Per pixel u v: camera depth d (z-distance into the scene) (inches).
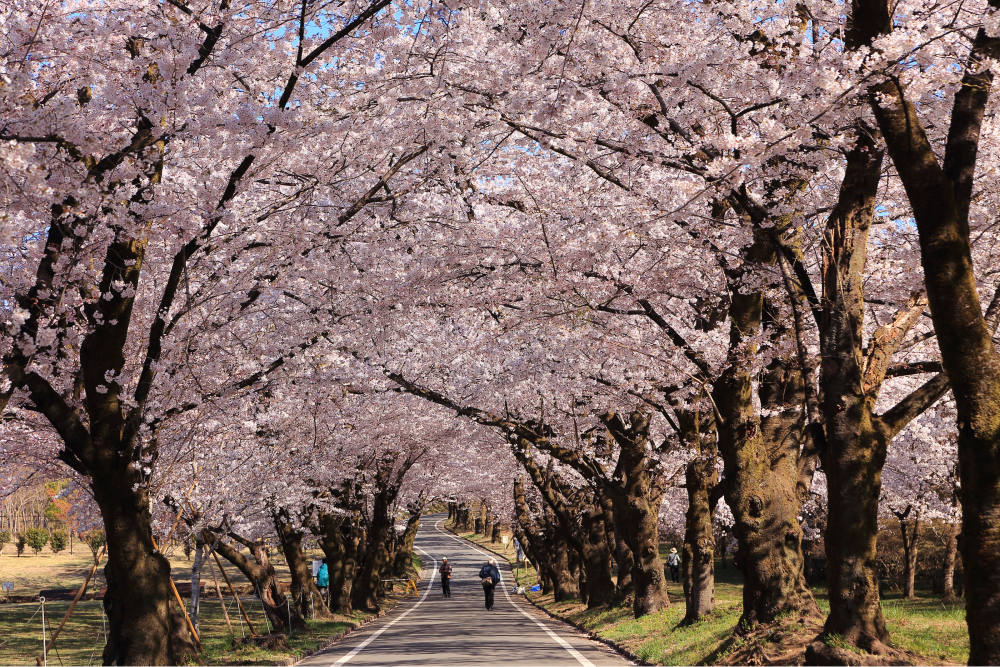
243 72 416.2
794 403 544.1
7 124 322.0
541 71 434.9
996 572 282.2
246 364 570.6
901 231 536.4
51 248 389.7
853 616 397.4
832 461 406.0
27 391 434.3
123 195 379.6
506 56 440.8
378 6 380.8
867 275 551.8
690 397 648.4
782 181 470.3
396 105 476.1
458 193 589.9
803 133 373.1
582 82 446.6
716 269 549.6
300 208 505.4
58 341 428.8
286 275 517.3
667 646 587.2
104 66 394.3
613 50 432.1
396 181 546.6
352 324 593.3
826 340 411.8
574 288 549.6
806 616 491.5
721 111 458.9
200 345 534.0
